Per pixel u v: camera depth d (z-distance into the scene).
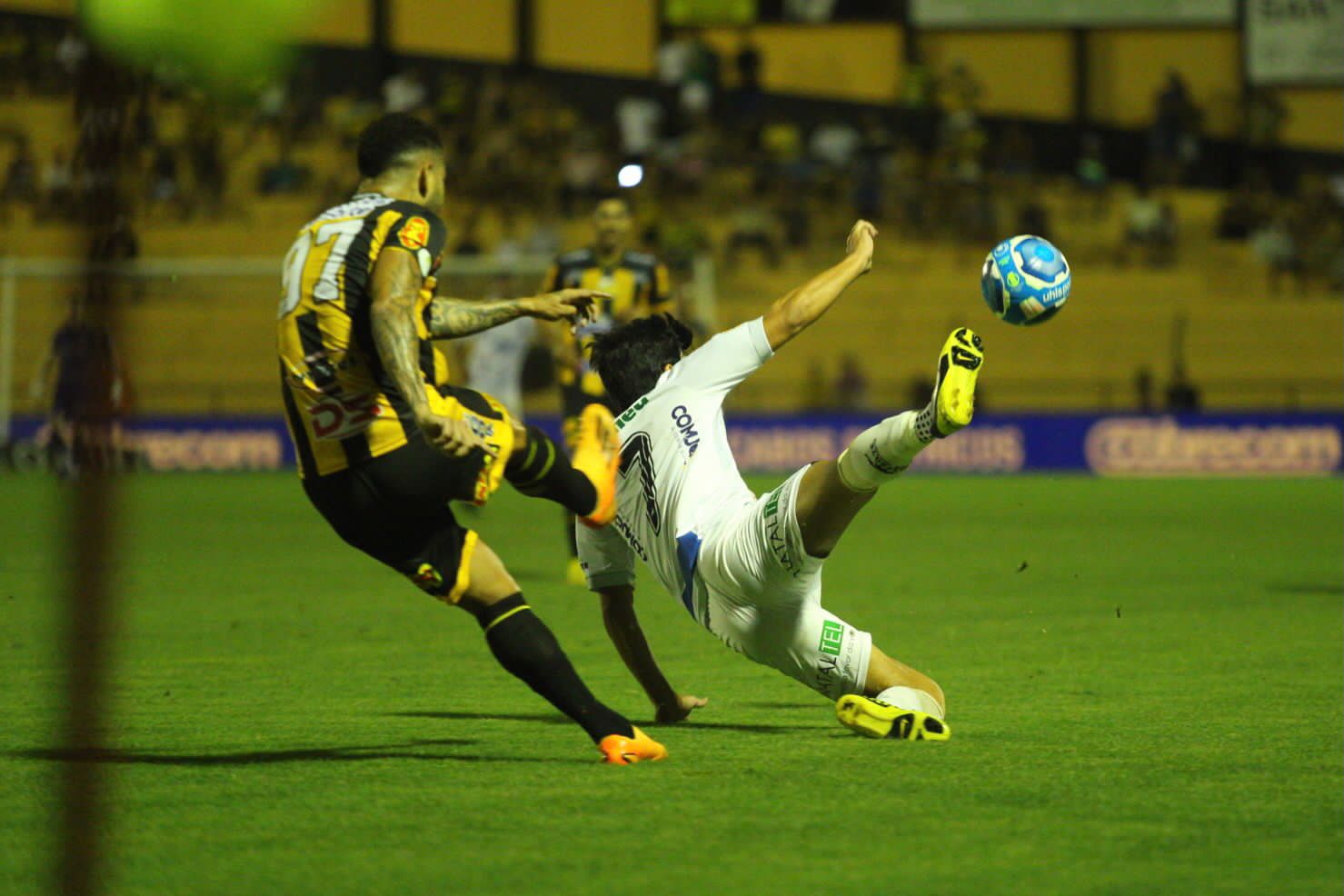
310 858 12.77
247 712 20.47
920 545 47.69
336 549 46.31
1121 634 28.23
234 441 90.44
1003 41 120.56
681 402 17.91
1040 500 67.81
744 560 17.08
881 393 97.31
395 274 14.88
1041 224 106.06
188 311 97.94
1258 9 117.56
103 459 9.12
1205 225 109.94
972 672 23.83
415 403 14.58
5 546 46.44
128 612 31.89
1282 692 21.75
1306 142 118.75
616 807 14.54
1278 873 12.19
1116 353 99.69
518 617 16.25
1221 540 48.81
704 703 19.66
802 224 104.56
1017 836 13.37
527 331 79.44
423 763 16.81
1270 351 99.69
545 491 16.14
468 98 113.25
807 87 121.19
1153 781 15.67
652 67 120.88
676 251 99.25
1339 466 85.56
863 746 17.67
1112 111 120.38
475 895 11.67
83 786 15.48
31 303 98.50
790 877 12.11
